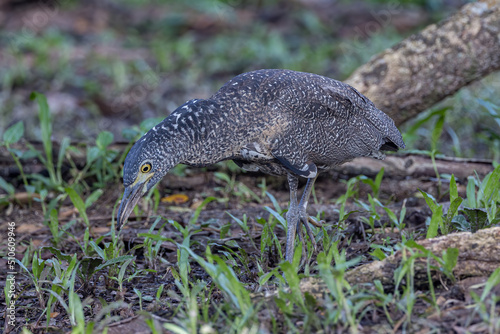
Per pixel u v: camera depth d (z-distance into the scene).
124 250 12.05
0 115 20.42
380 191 13.91
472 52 13.92
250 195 14.25
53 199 13.83
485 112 16.47
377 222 11.77
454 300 7.97
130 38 29.92
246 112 9.70
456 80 14.16
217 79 24.83
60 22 32.06
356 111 10.56
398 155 14.15
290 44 28.45
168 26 31.47
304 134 9.97
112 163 14.74
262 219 10.66
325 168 10.85
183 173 14.62
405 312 7.81
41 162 14.85
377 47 25.11
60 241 12.05
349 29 30.00
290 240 10.10
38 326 8.92
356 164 14.10
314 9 32.34
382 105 14.42
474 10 13.97
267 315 7.87
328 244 10.07
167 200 14.09
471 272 8.34
